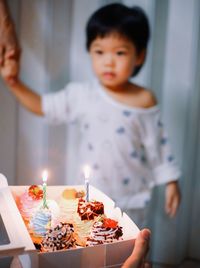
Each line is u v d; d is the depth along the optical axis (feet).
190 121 5.57
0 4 5.23
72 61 5.65
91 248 2.04
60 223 2.43
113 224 2.38
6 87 5.64
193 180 5.76
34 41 5.61
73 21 5.54
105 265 2.09
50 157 5.89
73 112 5.66
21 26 5.55
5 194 2.43
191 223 5.91
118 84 5.35
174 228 5.88
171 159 5.61
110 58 5.19
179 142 5.64
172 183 5.57
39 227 2.52
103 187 5.54
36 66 5.68
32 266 1.98
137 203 5.63
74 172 5.86
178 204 5.62
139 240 2.11
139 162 5.55
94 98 5.53
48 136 5.82
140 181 5.60
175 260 5.98
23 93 5.57
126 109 5.41
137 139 5.49
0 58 5.40
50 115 5.64
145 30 5.20
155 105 5.51
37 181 5.97
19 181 5.96
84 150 5.66
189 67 5.39
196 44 5.32
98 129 5.52
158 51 5.41
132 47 5.17
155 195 5.81
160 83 5.50
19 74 5.67
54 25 5.57
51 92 5.74
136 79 5.49
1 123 5.74
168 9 5.29
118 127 5.43
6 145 5.82
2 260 2.39
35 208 2.69
